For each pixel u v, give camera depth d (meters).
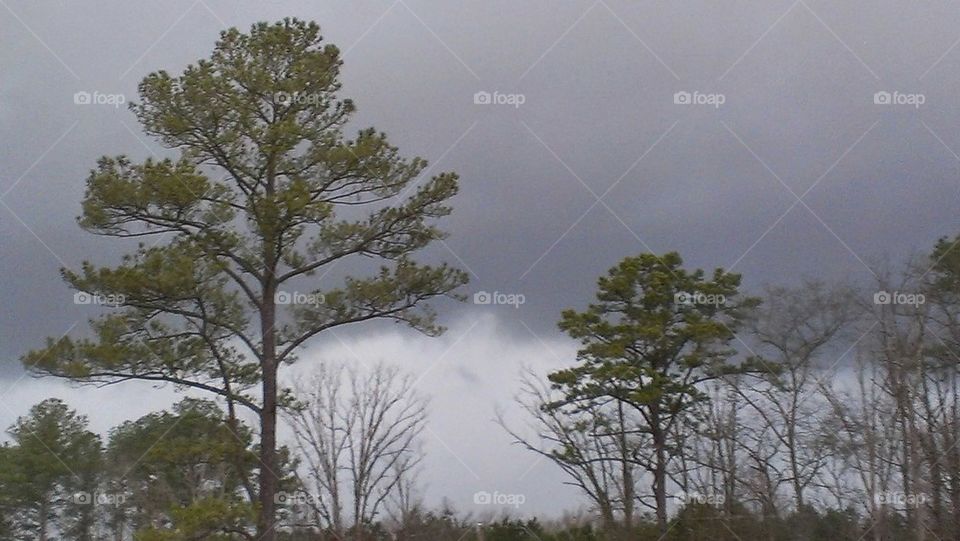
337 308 25.97
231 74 25.39
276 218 24.34
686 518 30.48
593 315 34.81
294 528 27.70
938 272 29.52
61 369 23.59
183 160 24.42
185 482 27.47
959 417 28.58
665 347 33.72
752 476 30.66
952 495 28.03
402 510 28.45
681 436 32.59
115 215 24.50
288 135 24.75
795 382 30.52
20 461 39.25
